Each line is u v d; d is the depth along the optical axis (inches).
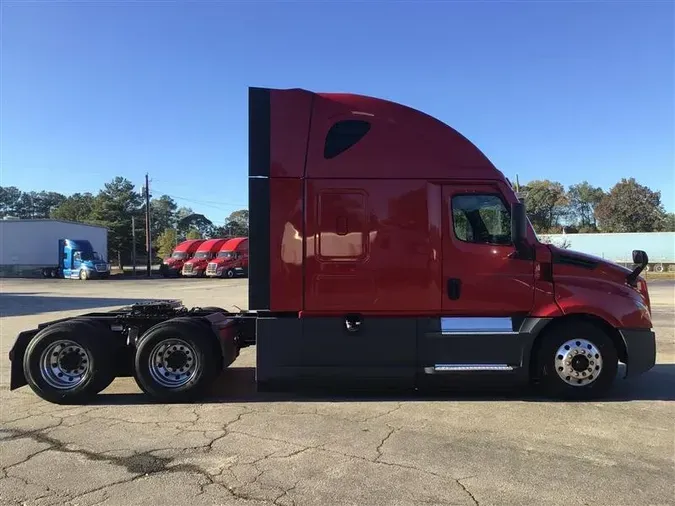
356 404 257.1
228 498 155.7
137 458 187.8
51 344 264.2
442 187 259.8
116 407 256.7
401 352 258.2
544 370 261.3
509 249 259.3
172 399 262.5
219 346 268.4
